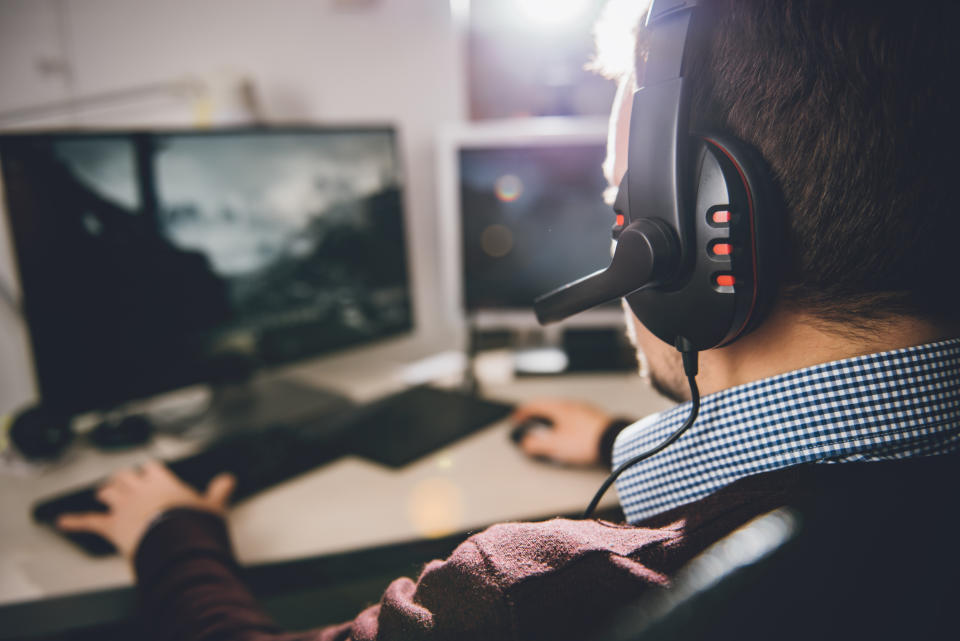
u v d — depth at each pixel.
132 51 1.17
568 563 0.30
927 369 0.30
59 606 0.66
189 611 0.55
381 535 0.75
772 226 0.29
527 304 1.30
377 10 1.38
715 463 0.34
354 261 1.19
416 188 1.50
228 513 0.80
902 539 0.22
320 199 1.13
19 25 1.06
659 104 0.32
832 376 0.30
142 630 0.68
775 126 0.29
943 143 0.28
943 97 0.27
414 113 1.46
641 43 0.36
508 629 0.30
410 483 0.86
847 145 0.28
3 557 0.72
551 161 1.23
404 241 1.27
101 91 1.15
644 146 0.33
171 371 0.99
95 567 0.70
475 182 1.25
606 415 0.95
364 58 1.39
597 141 1.22
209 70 1.24
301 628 1.04
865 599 0.20
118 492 0.76
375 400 1.11
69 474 0.91
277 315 1.10
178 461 0.89
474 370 1.29
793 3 0.29
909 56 0.27
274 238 1.08
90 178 0.89
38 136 0.84
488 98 1.52
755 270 0.30
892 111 0.28
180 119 1.23
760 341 0.33
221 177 1.01
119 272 0.92
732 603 0.18
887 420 0.29
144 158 0.93
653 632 0.17
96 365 0.91
